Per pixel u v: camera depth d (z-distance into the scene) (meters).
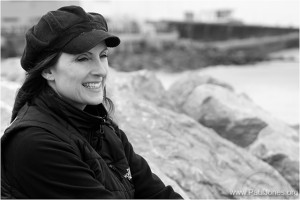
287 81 31.53
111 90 6.10
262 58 53.03
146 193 2.82
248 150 6.82
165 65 42.97
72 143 2.35
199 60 46.59
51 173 2.24
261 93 23.97
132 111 5.98
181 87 8.52
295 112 16.53
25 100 2.52
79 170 2.28
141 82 7.96
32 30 2.45
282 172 6.47
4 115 4.15
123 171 2.61
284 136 7.21
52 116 2.40
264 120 7.13
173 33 57.59
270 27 63.03
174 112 7.15
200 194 4.95
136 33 53.97
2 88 5.40
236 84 29.45
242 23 66.81
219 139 6.41
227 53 53.28
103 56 2.52
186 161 5.29
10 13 47.34
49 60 2.38
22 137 2.27
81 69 2.40
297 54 59.44
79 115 2.43
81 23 2.38
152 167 4.62
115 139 2.65
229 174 5.46
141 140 5.45
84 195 2.26
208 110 7.32
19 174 2.25
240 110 7.11
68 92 2.42
